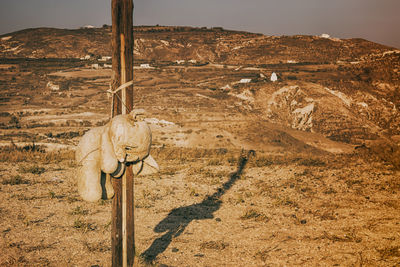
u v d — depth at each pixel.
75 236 6.61
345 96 156.88
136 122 3.94
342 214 7.66
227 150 21.48
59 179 11.41
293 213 7.92
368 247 5.84
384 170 11.58
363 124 132.50
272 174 11.98
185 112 110.62
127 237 4.49
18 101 130.00
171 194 9.84
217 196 9.62
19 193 9.52
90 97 139.50
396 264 5.14
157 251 5.98
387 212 7.65
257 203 8.86
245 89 153.62
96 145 3.89
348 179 10.65
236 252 5.91
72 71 199.00
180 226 7.25
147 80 190.62
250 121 92.00
